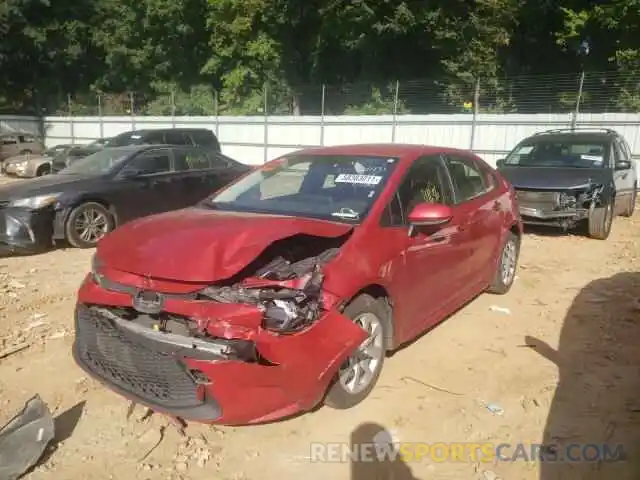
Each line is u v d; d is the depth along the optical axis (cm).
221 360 292
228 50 3534
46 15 3900
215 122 2678
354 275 353
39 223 775
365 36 2939
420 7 2711
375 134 2244
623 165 1023
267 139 2533
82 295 347
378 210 399
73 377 418
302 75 3494
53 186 806
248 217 381
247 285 311
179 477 310
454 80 2767
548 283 673
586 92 1864
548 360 457
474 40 2734
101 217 843
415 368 439
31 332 502
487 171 584
